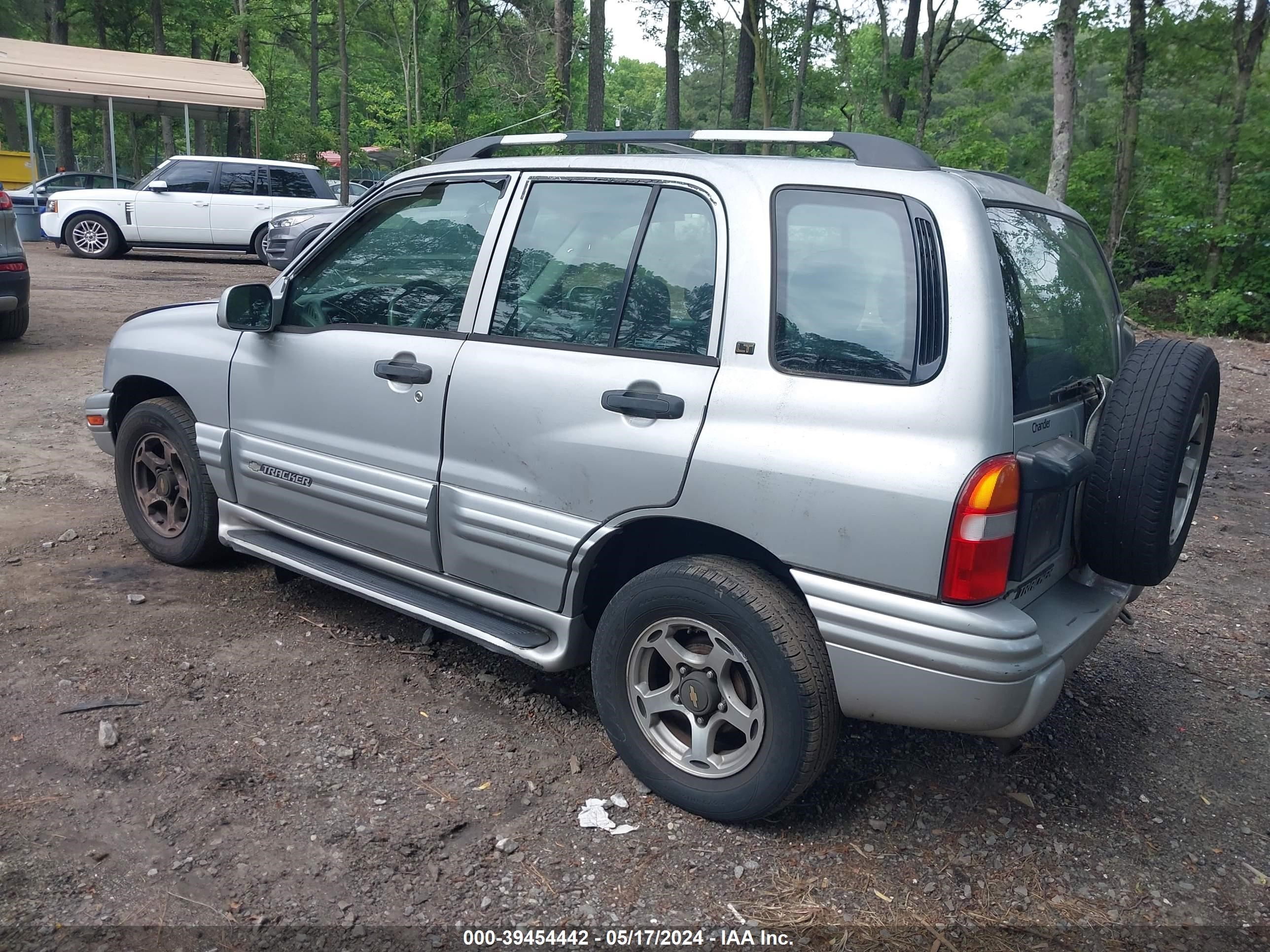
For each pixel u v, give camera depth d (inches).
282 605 175.3
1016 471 100.1
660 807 122.5
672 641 118.6
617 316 123.3
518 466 128.8
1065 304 124.1
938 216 104.7
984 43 933.8
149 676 147.1
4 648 153.0
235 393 165.8
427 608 141.9
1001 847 118.6
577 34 1592.0
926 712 103.3
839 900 107.7
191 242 760.3
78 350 400.5
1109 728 148.7
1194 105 777.6
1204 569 220.1
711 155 123.0
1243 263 725.9
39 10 1491.1
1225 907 110.1
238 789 121.0
